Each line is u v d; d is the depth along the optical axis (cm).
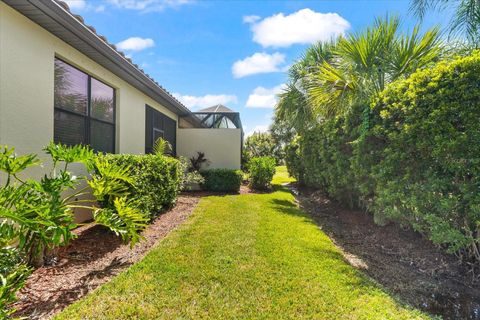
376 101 436
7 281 210
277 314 248
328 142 664
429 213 352
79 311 242
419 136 354
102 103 622
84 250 393
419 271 354
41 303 256
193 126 1492
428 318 248
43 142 426
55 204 271
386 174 409
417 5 454
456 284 318
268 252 391
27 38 393
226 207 718
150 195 538
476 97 301
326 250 408
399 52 505
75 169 506
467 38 404
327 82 575
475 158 297
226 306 258
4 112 362
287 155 1418
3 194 231
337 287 296
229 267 339
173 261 352
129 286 286
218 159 1162
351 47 536
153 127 941
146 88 773
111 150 660
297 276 320
